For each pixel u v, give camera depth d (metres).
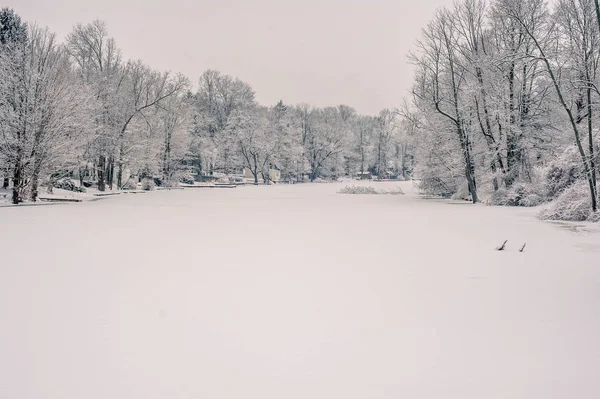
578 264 7.38
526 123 23.78
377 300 5.30
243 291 5.72
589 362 3.57
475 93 24.23
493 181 25.97
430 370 3.45
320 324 4.47
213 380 3.29
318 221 14.61
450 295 5.51
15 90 21.33
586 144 18.50
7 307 5.02
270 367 3.50
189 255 8.27
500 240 10.17
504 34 24.11
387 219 15.39
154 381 3.27
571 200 15.41
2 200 23.16
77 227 12.54
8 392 3.10
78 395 3.06
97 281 6.23
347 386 3.20
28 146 21.70
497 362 3.58
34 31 23.16
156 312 4.86
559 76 19.03
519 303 5.16
